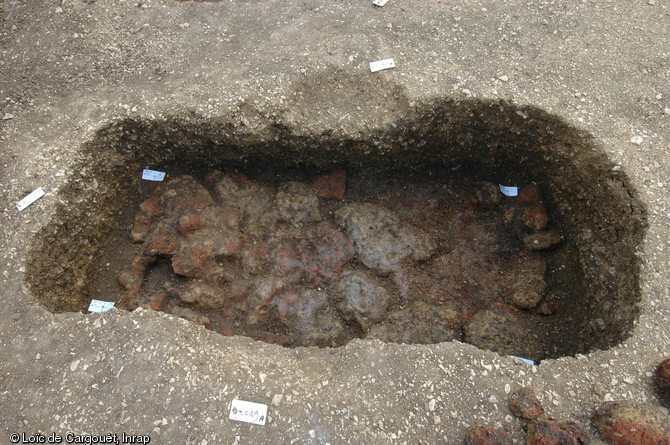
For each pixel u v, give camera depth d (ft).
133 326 8.04
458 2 11.94
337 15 11.73
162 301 10.26
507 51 11.00
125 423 7.27
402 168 11.60
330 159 11.16
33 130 10.12
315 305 10.25
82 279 10.11
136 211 11.19
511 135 10.64
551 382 7.53
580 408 7.29
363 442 7.11
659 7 11.83
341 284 10.42
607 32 11.36
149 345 7.86
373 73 10.60
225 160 11.28
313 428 7.19
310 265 10.68
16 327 8.08
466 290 10.71
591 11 11.75
